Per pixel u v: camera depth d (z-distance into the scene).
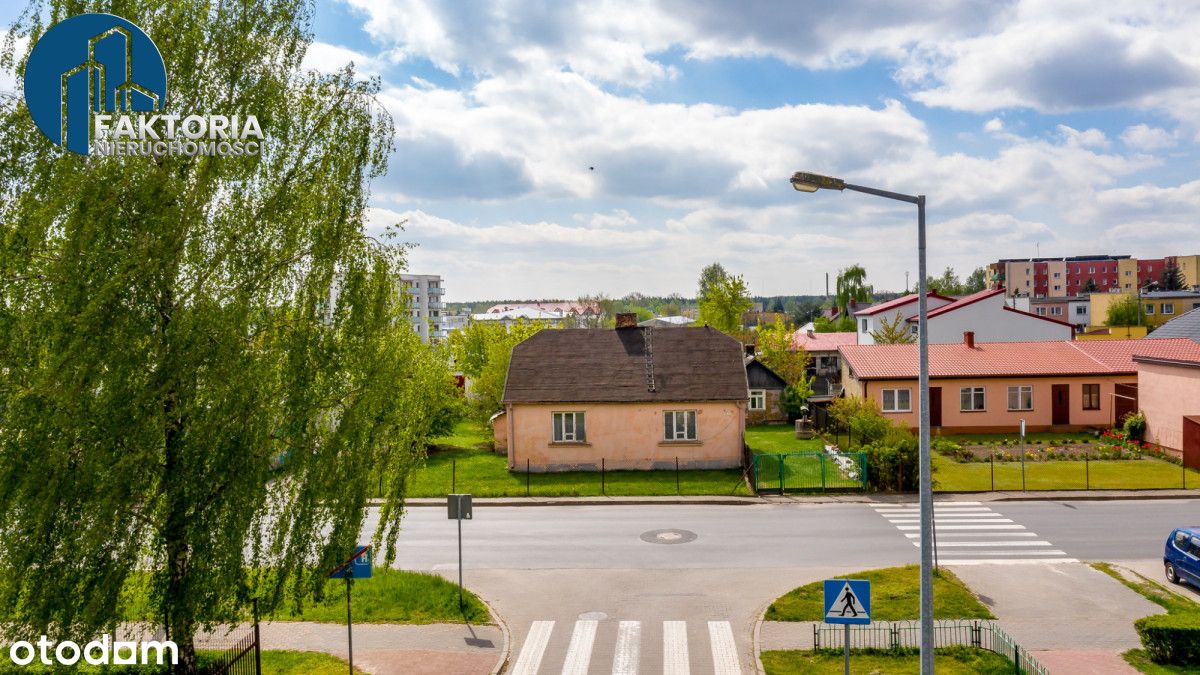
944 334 51.94
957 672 13.34
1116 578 17.84
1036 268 145.38
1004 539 21.22
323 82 11.73
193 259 10.41
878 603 16.42
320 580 11.55
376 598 17.14
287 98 11.22
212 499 10.33
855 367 39.66
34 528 9.12
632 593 17.62
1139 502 25.27
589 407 31.70
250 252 10.66
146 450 9.59
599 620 16.08
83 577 9.75
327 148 11.45
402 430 13.38
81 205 9.37
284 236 10.83
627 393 31.73
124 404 9.51
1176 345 34.81
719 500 26.38
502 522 24.19
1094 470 29.52
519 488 28.48
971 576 18.11
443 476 30.78
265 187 10.98
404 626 15.79
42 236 9.22
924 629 11.10
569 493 27.56
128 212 9.84
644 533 22.62
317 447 11.28
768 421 44.38
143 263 9.48
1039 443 35.09
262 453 10.38
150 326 9.97
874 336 53.62
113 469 9.45
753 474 28.31
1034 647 14.21
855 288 108.44
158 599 10.70
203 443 10.08
